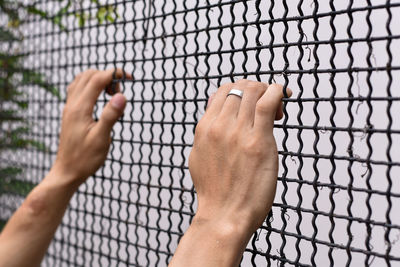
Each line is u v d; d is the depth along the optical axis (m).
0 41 1.69
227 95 0.75
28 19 1.60
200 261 0.67
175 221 1.59
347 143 1.27
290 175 1.35
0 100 1.69
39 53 1.52
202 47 1.36
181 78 0.98
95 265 1.85
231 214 0.68
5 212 1.74
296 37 1.19
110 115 1.04
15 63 1.65
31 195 1.11
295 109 1.31
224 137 0.70
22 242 1.09
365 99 0.70
